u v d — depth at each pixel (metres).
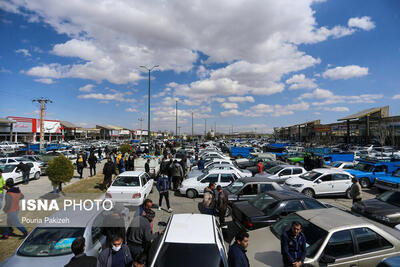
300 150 29.23
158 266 3.67
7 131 48.91
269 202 6.87
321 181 11.48
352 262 4.32
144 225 4.77
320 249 4.31
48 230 4.54
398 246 4.55
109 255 3.79
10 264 4.03
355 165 15.70
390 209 7.60
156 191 13.18
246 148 30.48
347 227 4.58
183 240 4.07
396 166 14.07
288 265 4.09
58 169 10.98
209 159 20.45
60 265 4.02
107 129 103.19
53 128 52.12
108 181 13.09
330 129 60.19
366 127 48.41
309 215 5.26
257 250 4.84
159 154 30.12
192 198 11.57
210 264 3.69
